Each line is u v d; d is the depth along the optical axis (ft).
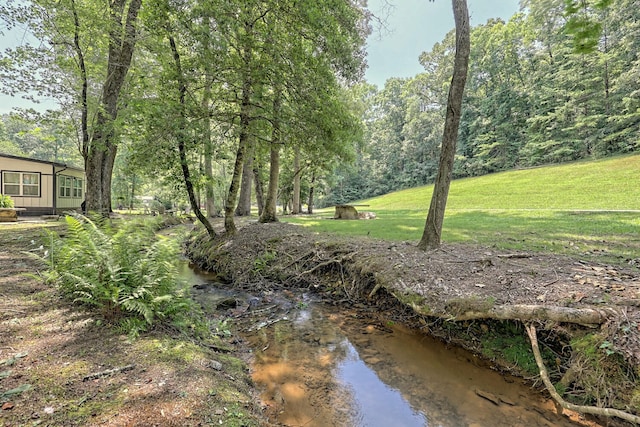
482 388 9.41
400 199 90.17
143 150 21.98
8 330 9.21
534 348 9.46
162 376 7.74
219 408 7.00
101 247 12.17
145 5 22.56
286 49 23.58
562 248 17.03
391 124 142.82
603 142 72.74
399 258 16.57
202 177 26.66
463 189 75.10
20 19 27.73
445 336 12.51
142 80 24.98
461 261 15.15
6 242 22.38
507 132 99.09
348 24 25.22
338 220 39.55
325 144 27.45
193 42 21.83
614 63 71.87
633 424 7.09
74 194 63.10
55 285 12.94
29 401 6.23
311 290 19.21
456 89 16.75
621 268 12.93
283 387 9.39
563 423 7.79
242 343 12.48
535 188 58.95
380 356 11.48
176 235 27.22
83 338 9.19
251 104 24.75
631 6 66.28
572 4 11.34
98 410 6.22
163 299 10.67
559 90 79.71
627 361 7.72
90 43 33.30
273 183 36.17
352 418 8.09
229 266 23.41
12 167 50.98
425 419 8.10
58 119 33.58
